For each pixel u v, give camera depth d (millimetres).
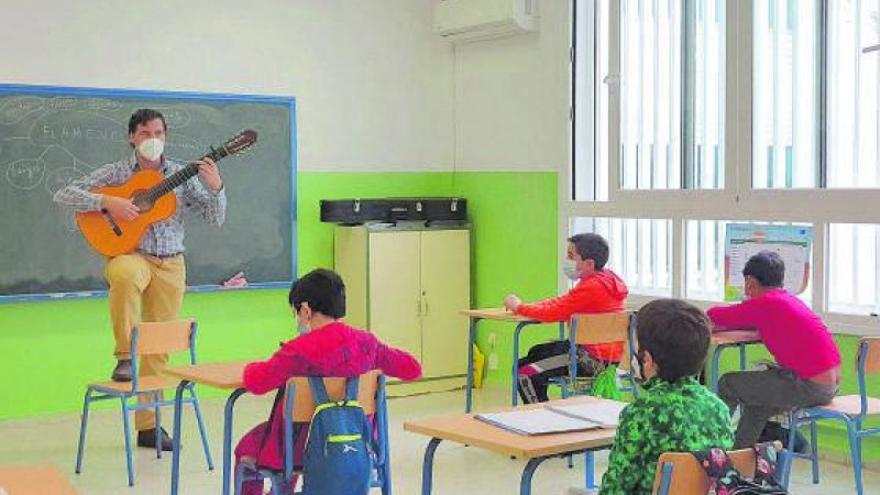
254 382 3709
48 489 2467
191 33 7078
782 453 2865
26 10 6531
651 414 2889
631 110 6777
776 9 5918
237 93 7234
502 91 7656
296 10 7469
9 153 6457
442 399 7367
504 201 7672
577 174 7168
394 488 5195
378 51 7805
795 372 4777
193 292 7086
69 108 6629
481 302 7895
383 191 7871
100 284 6766
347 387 3672
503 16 7328
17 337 6621
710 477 2707
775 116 5953
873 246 5574
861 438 5250
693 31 6387
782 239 5875
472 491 5176
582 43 7125
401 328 7555
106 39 6789
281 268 7414
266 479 4148
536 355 5883
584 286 5609
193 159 7035
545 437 3135
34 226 6547
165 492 5160
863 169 5570
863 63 5551
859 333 5543
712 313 5027
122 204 5641
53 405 6746
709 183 6316
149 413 5984
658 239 6684
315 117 7566
